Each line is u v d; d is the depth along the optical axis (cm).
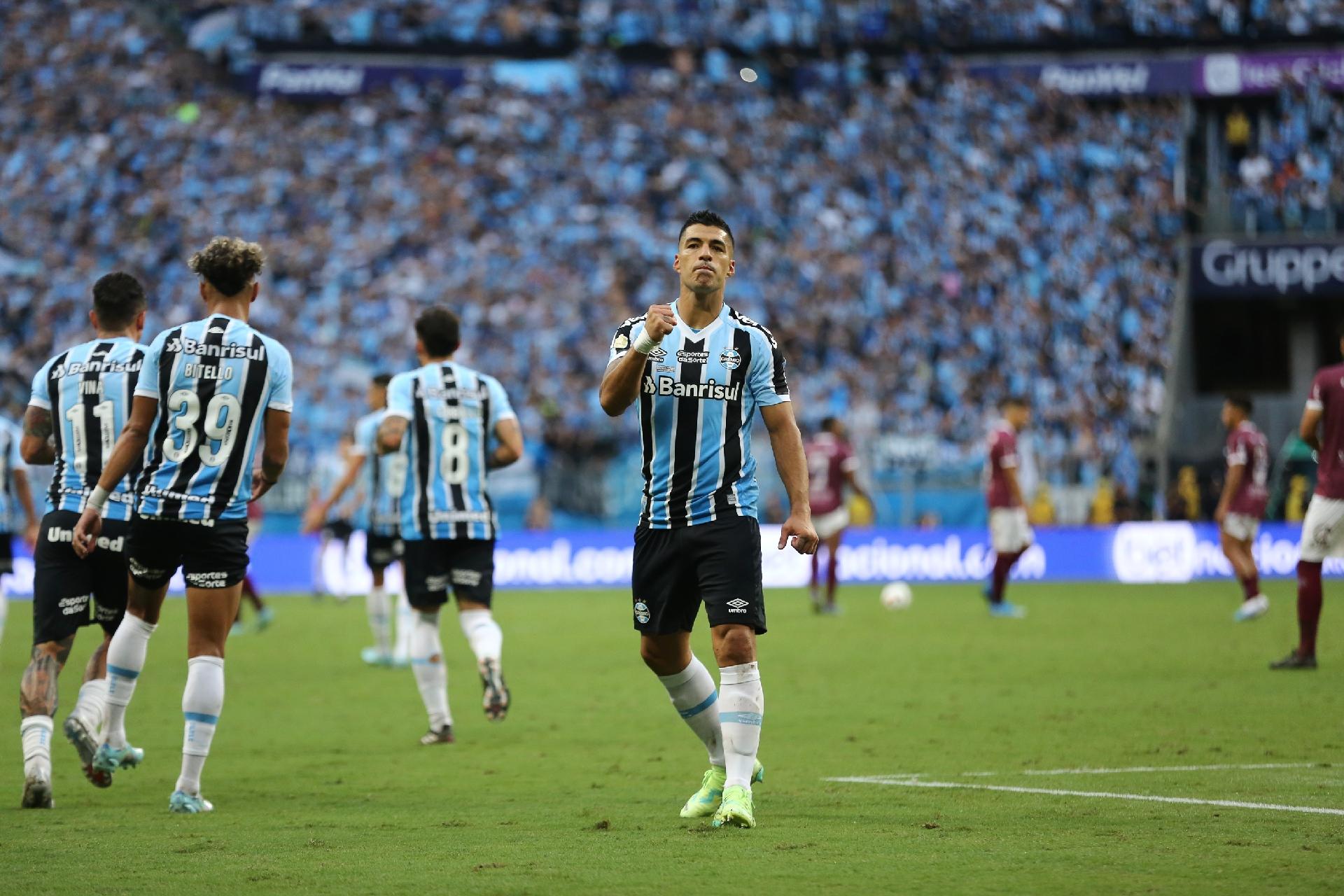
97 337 2395
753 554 1908
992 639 5134
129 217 12288
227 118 13112
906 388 11062
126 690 2292
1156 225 12575
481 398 3025
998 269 12175
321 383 10900
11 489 3866
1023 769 2422
